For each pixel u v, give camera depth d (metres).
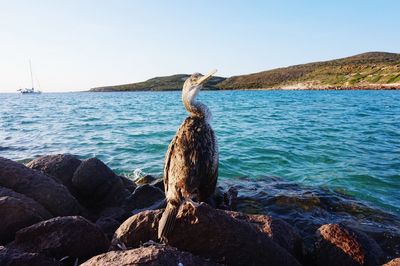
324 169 14.66
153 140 21.12
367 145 19.19
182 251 5.38
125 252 5.11
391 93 85.12
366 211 10.22
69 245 6.01
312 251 7.18
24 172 8.74
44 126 29.00
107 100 84.94
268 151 17.62
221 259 5.75
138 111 44.38
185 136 5.52
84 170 10.02
